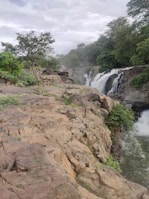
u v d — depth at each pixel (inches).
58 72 1360.7
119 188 296.4
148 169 637.3
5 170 234.5
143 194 302.5
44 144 306.2
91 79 2026.3
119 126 622.5
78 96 599.2
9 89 649.6
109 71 1753.2
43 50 1273.4
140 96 1277.1
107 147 474.3
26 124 361.4
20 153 253.9
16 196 203.0
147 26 1647.4
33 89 697.0
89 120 476.4
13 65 838.5
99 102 637.3
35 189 209.5
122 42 1695.4
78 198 218.8
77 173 307.1
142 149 778.8
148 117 1176.2
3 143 289.4
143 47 1355.8
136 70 1408.7
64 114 452.4
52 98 551.8
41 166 235.0
